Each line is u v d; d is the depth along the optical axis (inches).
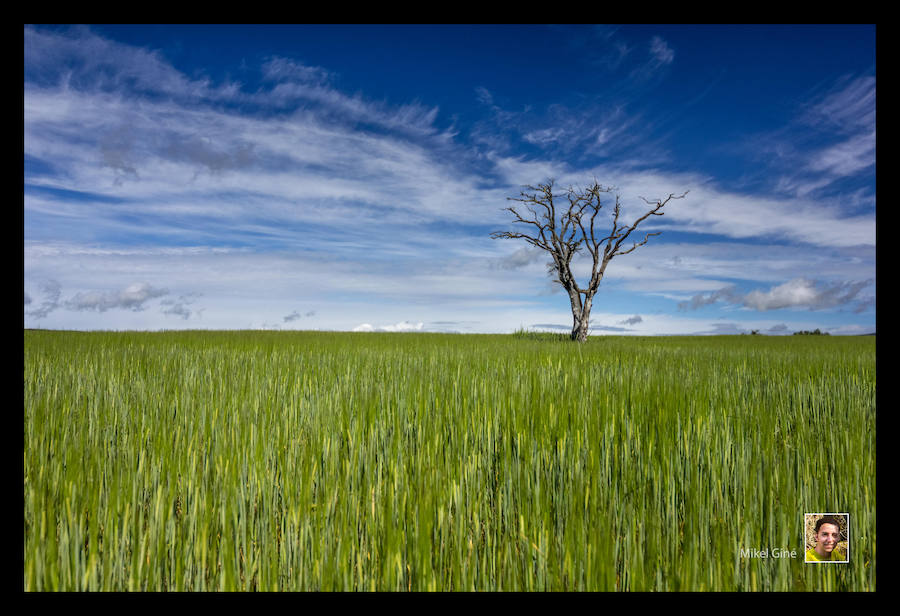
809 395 205.6
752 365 327.6
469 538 85.2
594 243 822.5
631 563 76.8
